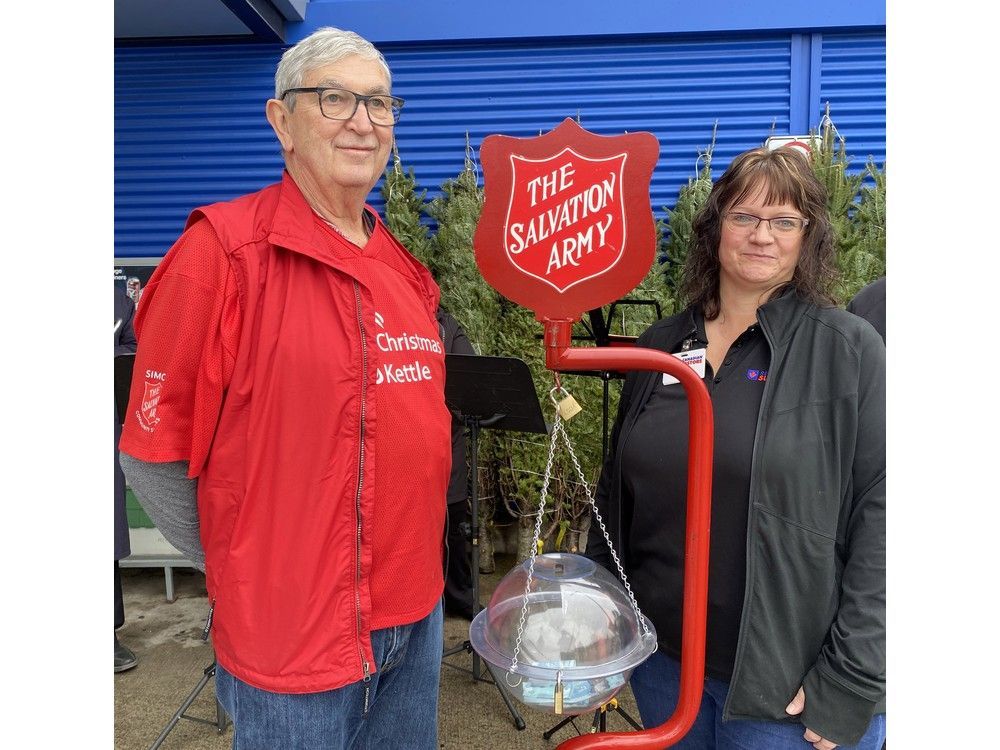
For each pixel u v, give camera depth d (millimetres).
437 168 4051
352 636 1184
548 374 3523
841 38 3865
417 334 1312
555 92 3982
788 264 1326
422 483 1278
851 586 1218
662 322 1560
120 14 3617
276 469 1153
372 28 3926
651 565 1407
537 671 1008
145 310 1184
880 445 1218
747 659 1226
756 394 1318
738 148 3973
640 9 3840
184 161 4051
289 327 1154
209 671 2326
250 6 3479
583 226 1049
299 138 1226
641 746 1092
